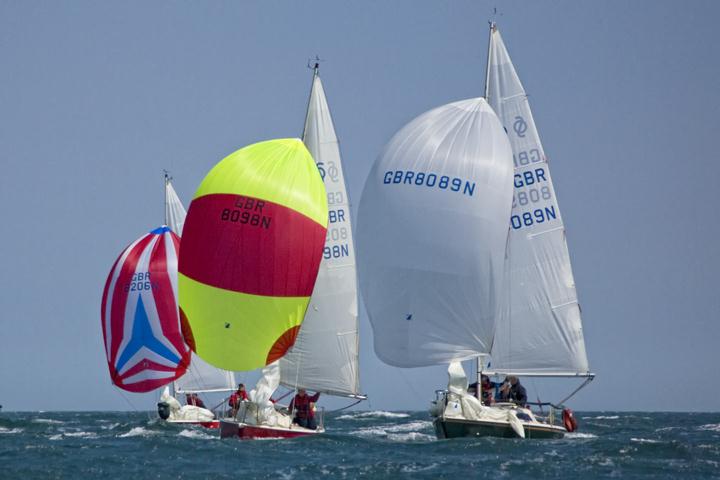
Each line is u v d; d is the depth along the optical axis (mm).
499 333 125562
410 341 113688
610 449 107062
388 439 125312
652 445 109562
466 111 117062
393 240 114250
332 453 107000
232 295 114438
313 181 118875
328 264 125188
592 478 90750
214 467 97188
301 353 124125
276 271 114562
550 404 119125
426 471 93125
